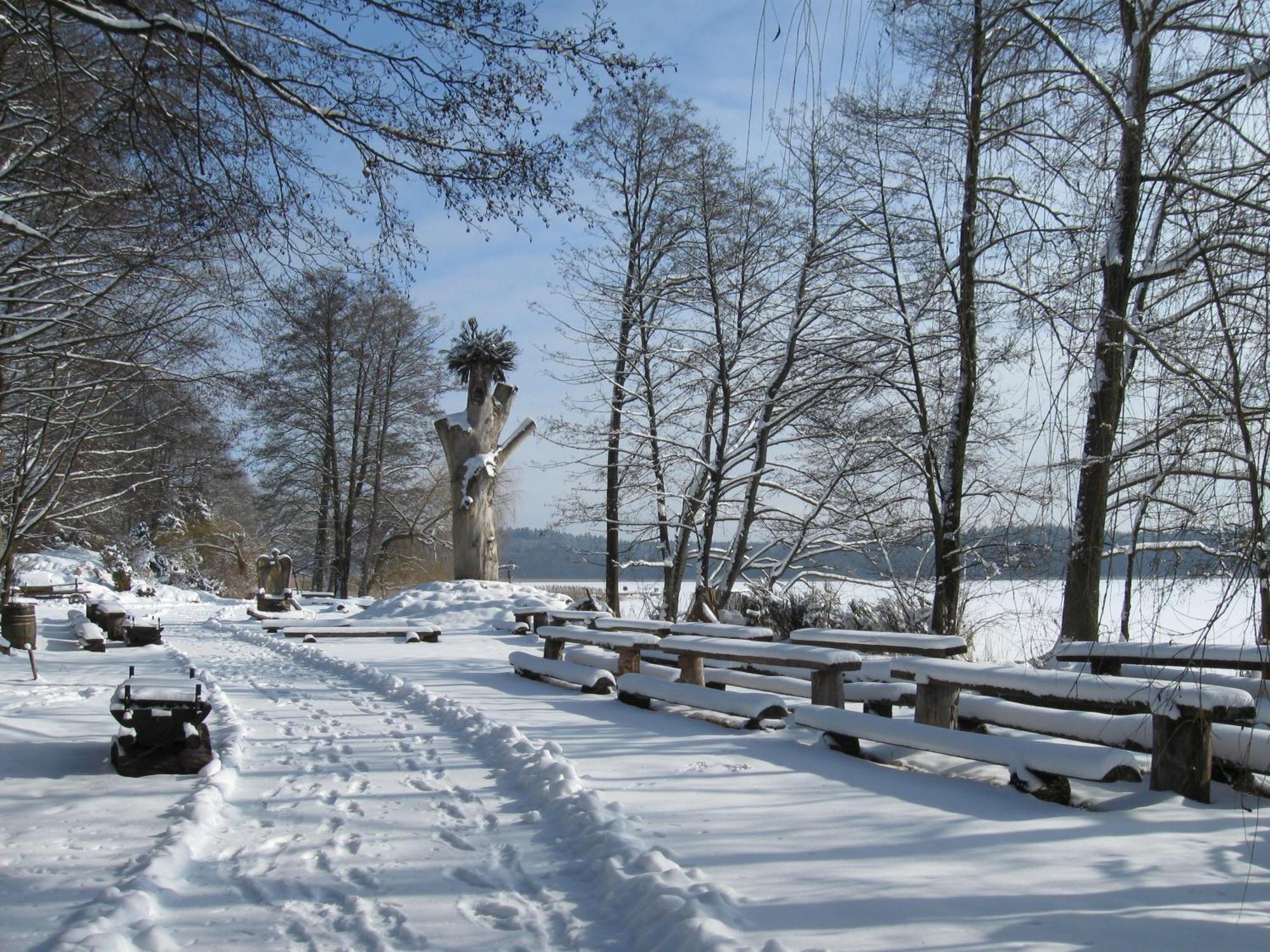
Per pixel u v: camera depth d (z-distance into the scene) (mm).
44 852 4758
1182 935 3572
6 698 9641
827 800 5621
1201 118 4926
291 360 33469
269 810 5578
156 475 21984
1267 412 4020
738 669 11102
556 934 3742
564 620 13523
